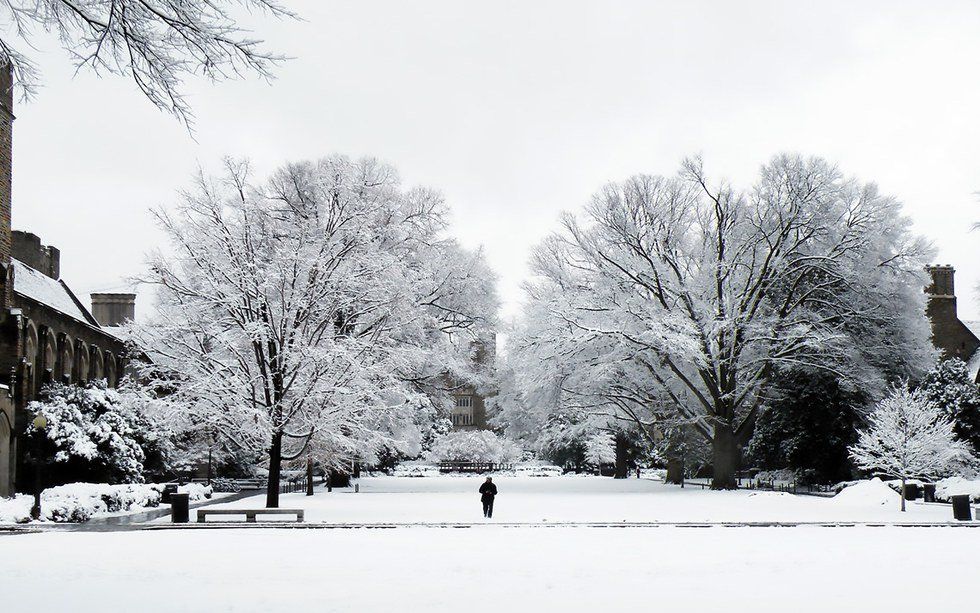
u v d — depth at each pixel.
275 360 35.06
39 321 47.03
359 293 37.03
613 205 56.78
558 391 58.91
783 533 25.69
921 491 47.31
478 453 119.94
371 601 12.69
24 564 17.56
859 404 55.47
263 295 34.84
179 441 48.53
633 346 54.47
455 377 61.69
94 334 56.09
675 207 57.22
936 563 17.66
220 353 36.09
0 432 38.47
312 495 49.56
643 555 19.30
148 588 14.09
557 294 58.22
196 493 44.59
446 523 28.92
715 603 12.54
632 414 62.16
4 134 41.00
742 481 68.31
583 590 13.91
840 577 15.51
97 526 28.59
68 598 12.95
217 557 18.92
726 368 54.88
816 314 52.91
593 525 28.61
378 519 31.38
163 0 10.38
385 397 44.56
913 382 58.03
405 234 51.53
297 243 36.53
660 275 55.00
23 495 37.28
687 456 68.06
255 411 32.62
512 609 11.99
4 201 41.28
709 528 27.77
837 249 53.88
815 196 53.69
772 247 53.66
